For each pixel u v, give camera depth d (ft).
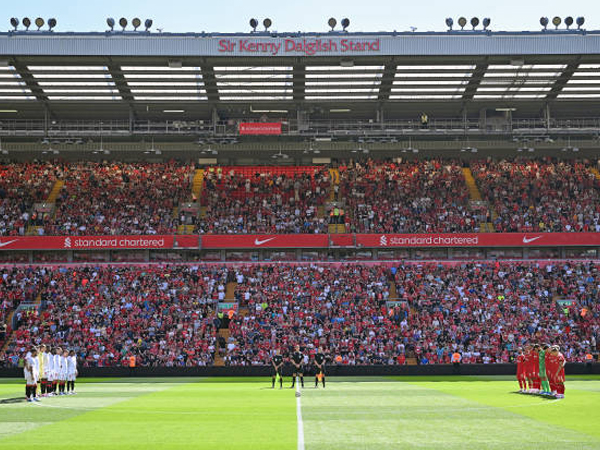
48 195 238.27
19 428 59.41
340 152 254.47
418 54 195.11
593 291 202.08
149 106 231.71
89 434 55.42
